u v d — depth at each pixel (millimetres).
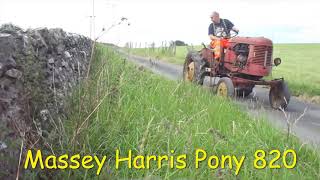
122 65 9742
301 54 32250
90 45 11117
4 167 3264
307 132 6559
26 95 3689
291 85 12438
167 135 4969
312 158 4949
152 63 10812
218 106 6902
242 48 9289
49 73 4711
